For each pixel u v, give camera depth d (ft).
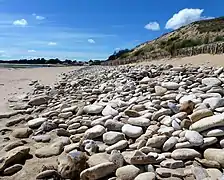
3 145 17.44
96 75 48.88
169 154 13.82
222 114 15.30
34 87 45.42
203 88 23.13
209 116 15.97
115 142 16.02
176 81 27.43
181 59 61.05
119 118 19.06
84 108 22.45
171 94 22.15
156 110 19.48
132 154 14.35
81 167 13.10
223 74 29.17
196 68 36.04
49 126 19.99
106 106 21.88
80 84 39.81
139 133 16.17
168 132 15.51
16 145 16.94
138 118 17.75
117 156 13.60
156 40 171.22
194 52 65.92
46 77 68.69
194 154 13.41
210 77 27.61
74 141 17.56
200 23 151.64
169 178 12.21
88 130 17.30
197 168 12.32
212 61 45.16
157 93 23.85
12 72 90.07
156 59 85.40
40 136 18.65
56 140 17.85
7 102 32.60
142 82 29.81
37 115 24.38
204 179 11.51
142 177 11.94
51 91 36.68
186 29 155.74
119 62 120.88
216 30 131.64
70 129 19.54
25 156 15.46
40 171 13.80
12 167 14.15
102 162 13.46
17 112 25.99
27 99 33.04
